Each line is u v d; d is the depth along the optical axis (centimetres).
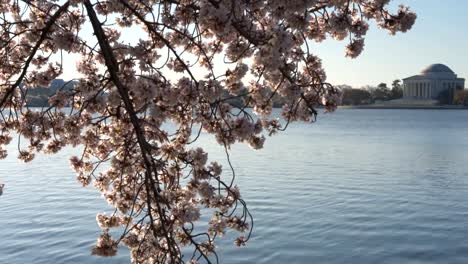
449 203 3109
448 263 2111
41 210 2853
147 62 622
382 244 2292
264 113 654
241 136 630
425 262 2122
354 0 664
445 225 2589
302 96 632
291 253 2153
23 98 717
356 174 4241
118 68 613
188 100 622
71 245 2231
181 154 692
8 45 734
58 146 741
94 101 647
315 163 4981
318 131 10419
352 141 7856
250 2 592
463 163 5028
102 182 751
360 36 647
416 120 15950
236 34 640
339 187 3606
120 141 715
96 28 602
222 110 657
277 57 561
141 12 745
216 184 2370
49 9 671
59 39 636
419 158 5494
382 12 664
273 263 2058
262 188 3531
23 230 2459
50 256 2109
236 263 2028
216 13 566
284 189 3500
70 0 597
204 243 711
